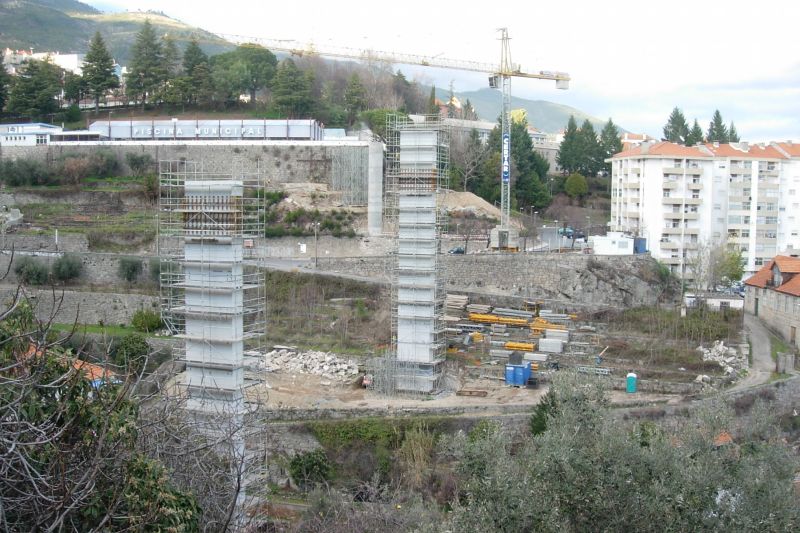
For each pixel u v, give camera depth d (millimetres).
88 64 142375
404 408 60062
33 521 15734
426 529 23781
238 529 25312
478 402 61625
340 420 57938
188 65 143750
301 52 159625
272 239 95875
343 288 83750
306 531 37062
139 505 17172
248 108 141500
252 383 54438
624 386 64500
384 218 98188
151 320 75125
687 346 72062
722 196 118000
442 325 69250
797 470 24375
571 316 80562
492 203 128125
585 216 136375
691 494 21984
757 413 32094
